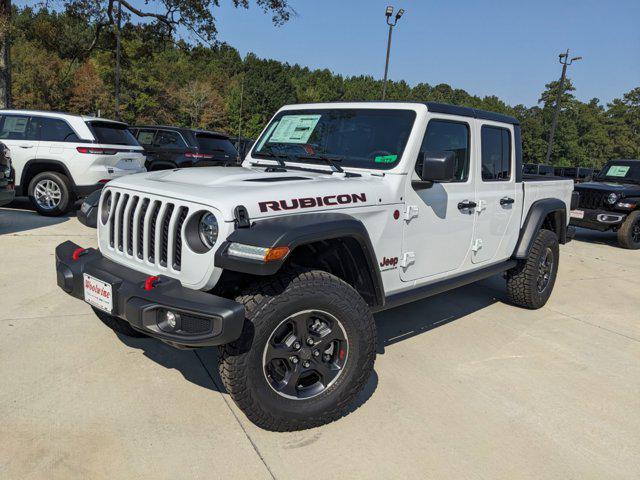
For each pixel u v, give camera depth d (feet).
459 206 12.27
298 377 8.79
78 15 76.07
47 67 186.29
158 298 7.88
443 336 14.20
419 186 10.96
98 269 9.28
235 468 8.01
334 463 8.29
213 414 9.43
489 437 9.34
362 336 9.20
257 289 8.48
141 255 9.41
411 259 11.19
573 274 23.52
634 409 10.77
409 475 8.13
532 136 266.57
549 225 17.78
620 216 31.32
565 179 18.07
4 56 53.06
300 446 8.68
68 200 27.22
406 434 9.25
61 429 8.66
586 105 279.08
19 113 27.37
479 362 12.60
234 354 8.10
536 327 15.49
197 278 8.40
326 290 8.71
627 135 282.36
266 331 8.22
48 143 26.76
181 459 8.13
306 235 8.14
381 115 11.43
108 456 8.07
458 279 12.95
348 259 9.70
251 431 8.98
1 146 22.25
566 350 13.83
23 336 12.18
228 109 256.73
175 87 240.53
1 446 8.12
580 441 9.44
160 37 83.20
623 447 9.34
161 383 10.43
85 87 188.65
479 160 12.99
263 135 13.24
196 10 76.28
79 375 10.53
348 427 9.34
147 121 208.64
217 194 8.38
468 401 10.61
